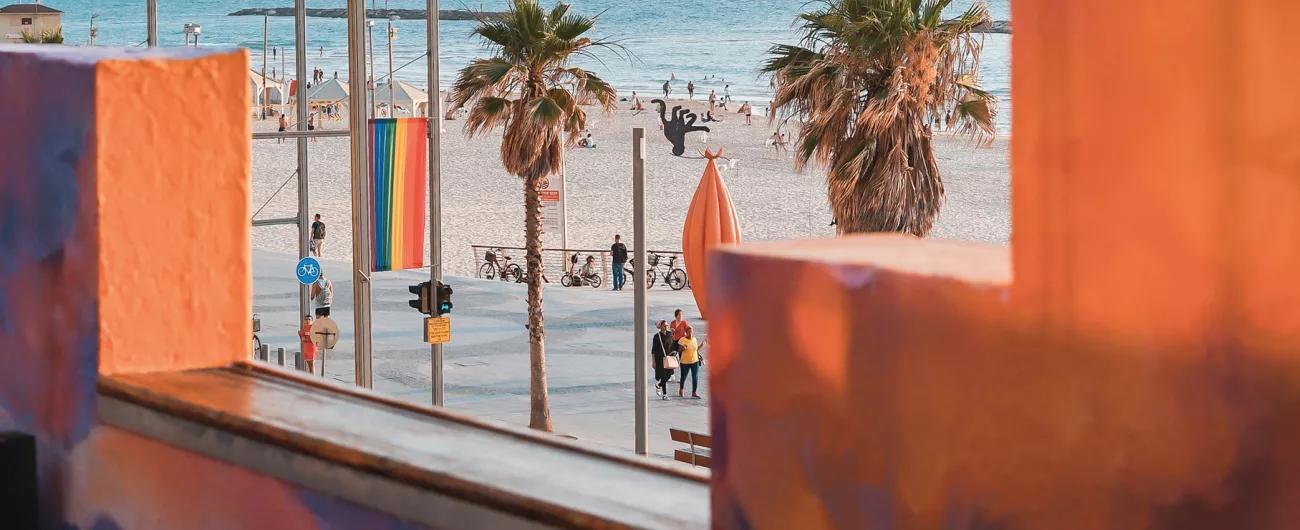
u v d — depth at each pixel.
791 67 26.77
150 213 3.01
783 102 26.77
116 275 2.98
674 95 145.12
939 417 1.57
